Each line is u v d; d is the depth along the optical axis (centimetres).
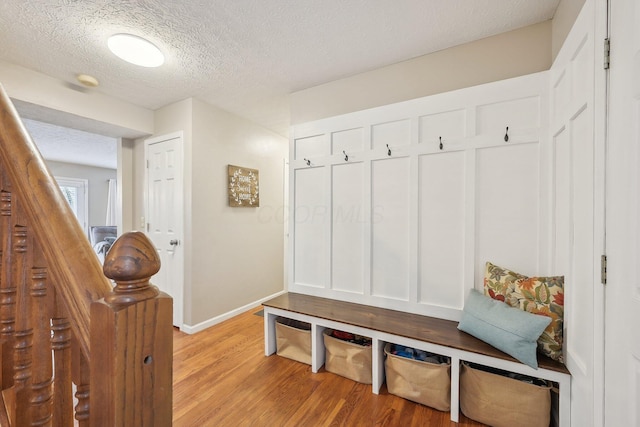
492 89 173
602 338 96
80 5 148
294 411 155
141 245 48
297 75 226
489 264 169
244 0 147
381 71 214
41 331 62
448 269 186
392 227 205
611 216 92
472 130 178
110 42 175
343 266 226
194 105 265
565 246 132
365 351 179
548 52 162
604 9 96
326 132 234
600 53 98
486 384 142
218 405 160
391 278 205
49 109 223
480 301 160
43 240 55
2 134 62
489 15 159
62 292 52
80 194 629
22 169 60
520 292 146
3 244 66
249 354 219
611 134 93
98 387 46
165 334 51
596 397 99
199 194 268
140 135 296
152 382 50
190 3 149
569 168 126
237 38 179
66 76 223
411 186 197
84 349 48
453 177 185
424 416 151
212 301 280
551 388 131
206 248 274
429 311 190
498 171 171
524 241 164
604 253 95
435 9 155
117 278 46
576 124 120
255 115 312
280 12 156
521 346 132
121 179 302
